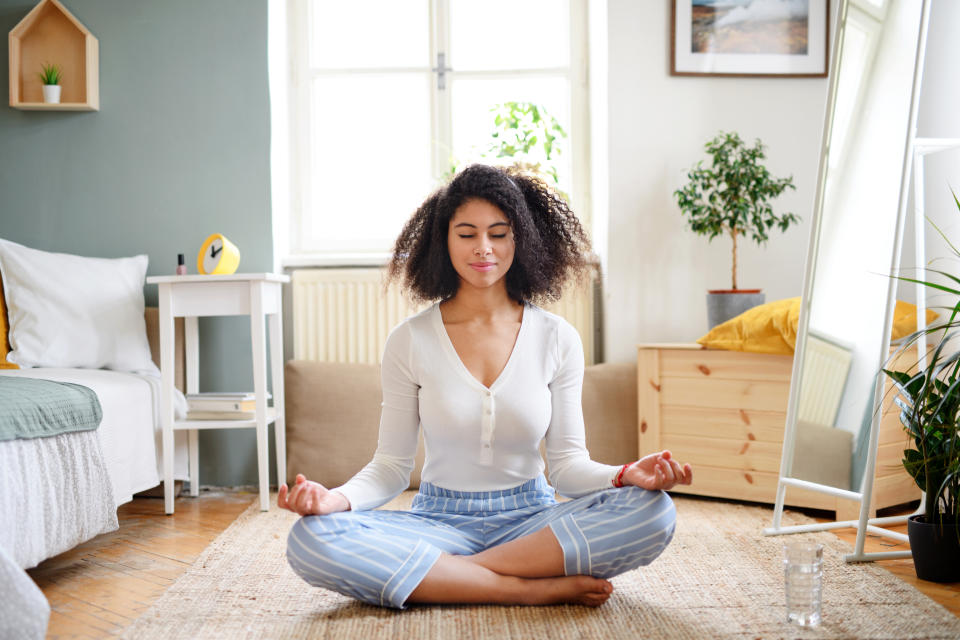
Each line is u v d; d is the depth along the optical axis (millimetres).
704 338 2908
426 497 1783
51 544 1971
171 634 1568
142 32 3395
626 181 3381
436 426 1725
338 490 1644
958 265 2723
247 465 3363
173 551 2332
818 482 2324
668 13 3379
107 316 3068
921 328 2473
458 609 1646
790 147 3404
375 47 3768
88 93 3330
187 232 3400
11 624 1341
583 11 3736
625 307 3375
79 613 1775
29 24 3340
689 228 3389
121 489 2529
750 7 3381
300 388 3270
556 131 3703
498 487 1755
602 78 3475
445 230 1808
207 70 3404
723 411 2889
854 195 2326
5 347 2988
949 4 2869
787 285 3404
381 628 1543
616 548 1593
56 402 2033
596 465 1731
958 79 2805
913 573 2002
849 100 2354
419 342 1771
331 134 3770
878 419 2072
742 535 2389
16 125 3379
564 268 1912
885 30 2252
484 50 3779
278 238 3492
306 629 1566
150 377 2986
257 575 1995
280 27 3598
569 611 1643
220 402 2953
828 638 1500
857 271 2295
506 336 1785
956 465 1878
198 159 3402
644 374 3053
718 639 1491
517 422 1720
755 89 3406
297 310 3484
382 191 3775
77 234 3389
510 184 1762
